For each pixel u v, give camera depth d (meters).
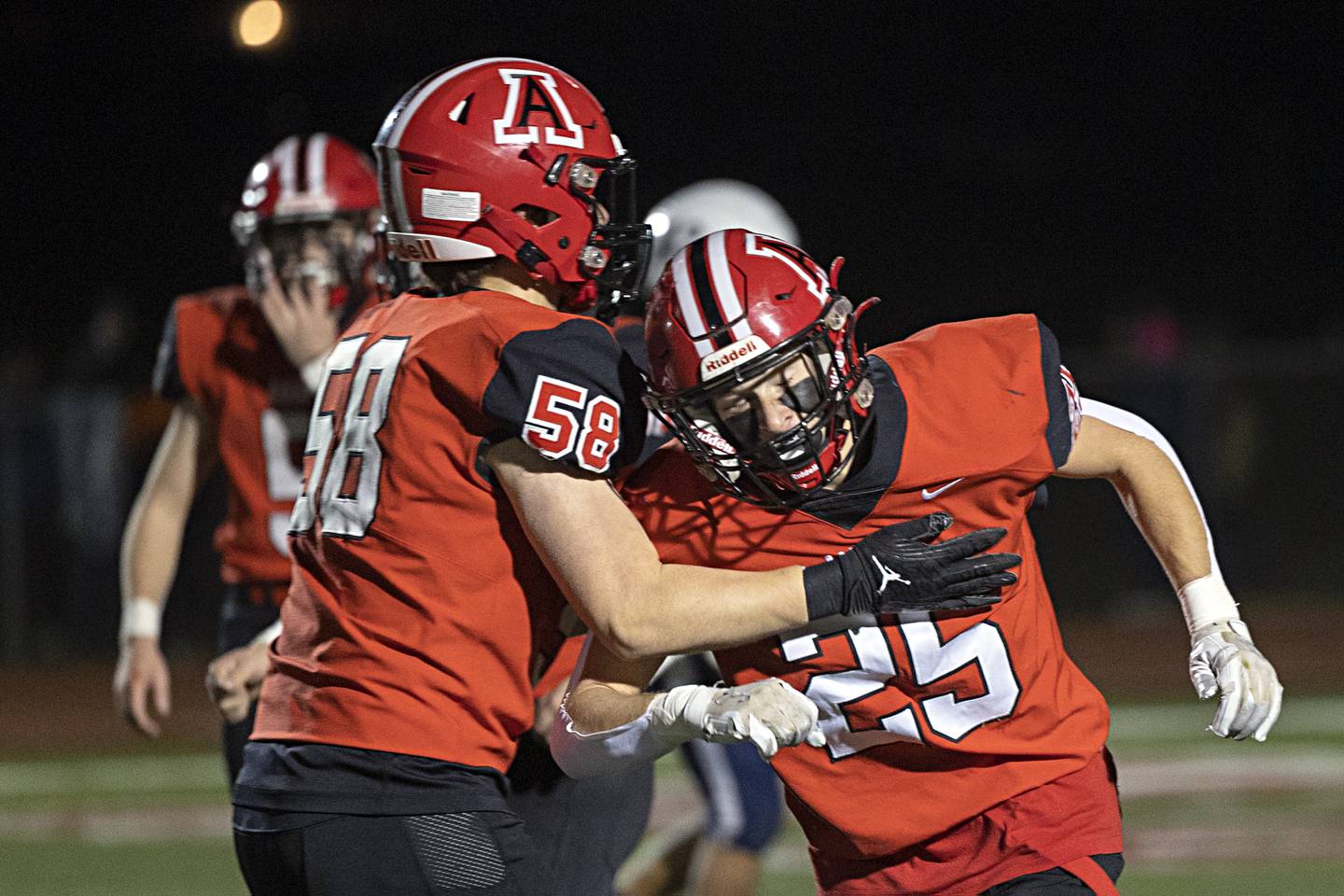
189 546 37.97
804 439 8.72
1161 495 9.77
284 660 9.12
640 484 9.29
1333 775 23.89
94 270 60.94
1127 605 41.94
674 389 8.80
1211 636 9.58
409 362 8.89
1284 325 62.34
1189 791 23.05
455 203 9.34
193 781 25.94
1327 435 43.09
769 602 8.70
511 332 8.70
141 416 39.44
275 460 13.66
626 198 9.95
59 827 22.55
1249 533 43.00
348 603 8.88
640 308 14.19
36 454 39.50
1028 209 64.38
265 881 8.88
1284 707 30.09
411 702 8.69
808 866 19.42
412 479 8.81
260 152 61.81
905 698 9.20
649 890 15.74
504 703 8.91
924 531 8.96
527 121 9.38
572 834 10.68
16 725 32.50
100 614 39.59
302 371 13.41
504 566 8.90
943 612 9.09
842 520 9.09
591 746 9.21
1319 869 18.48
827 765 9.41
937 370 9.23
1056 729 9.38
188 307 13.88
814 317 8.69
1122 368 42.94
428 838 8.60
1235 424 42.97
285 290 13.42
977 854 9.34
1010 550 9.27
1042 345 9.39
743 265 8.76
